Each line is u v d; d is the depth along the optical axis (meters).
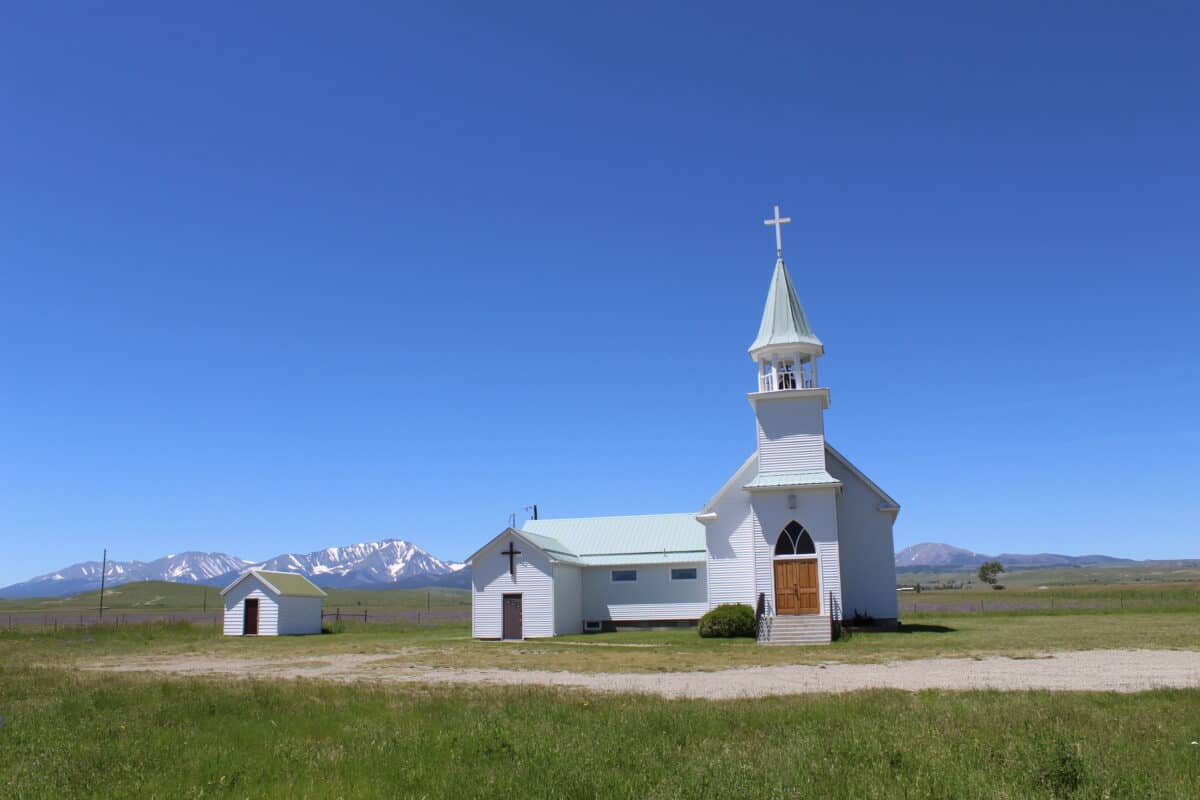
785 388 45.56
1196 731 13.77
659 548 54.22
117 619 93.88
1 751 13.86
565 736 13.96
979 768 11.36
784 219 47.50
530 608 49.00
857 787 10.47
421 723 16.00
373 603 158.50
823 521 41.72
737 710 16.73
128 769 12.31
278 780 11.73
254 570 59.25
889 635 40.34
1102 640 34.75
